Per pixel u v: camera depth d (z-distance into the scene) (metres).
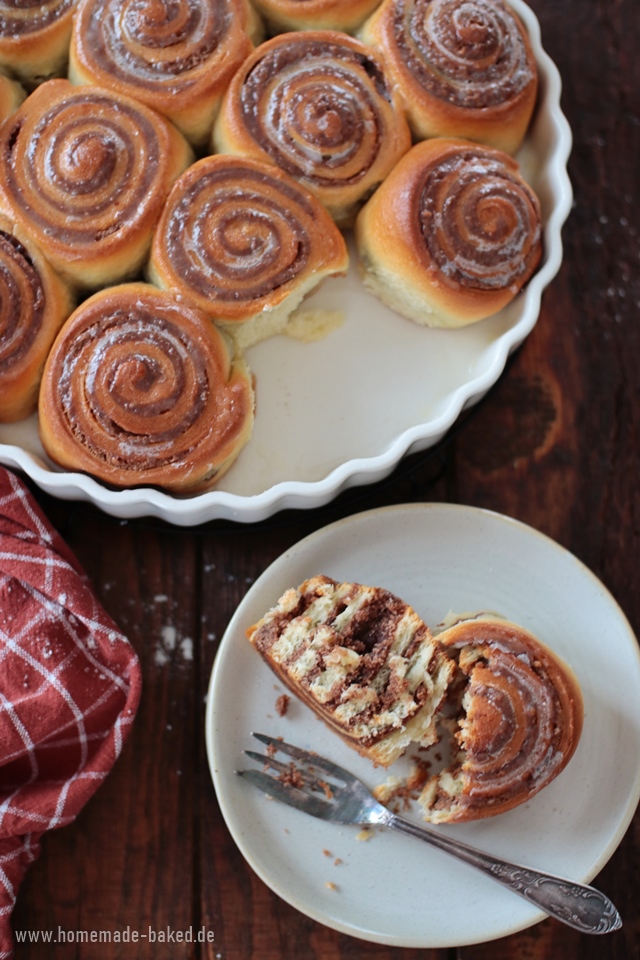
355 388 0.59
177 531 0.60
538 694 0.56
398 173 0.58
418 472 0.63
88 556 0.61
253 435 0.58
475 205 0.58
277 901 0.59
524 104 0.59
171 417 0.55
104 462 0.56
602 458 0.63
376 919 0.57
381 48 0.59
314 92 0.57
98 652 0.58
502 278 0.58
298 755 0.58
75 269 0.57
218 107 0.58
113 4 0.58
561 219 0.59
